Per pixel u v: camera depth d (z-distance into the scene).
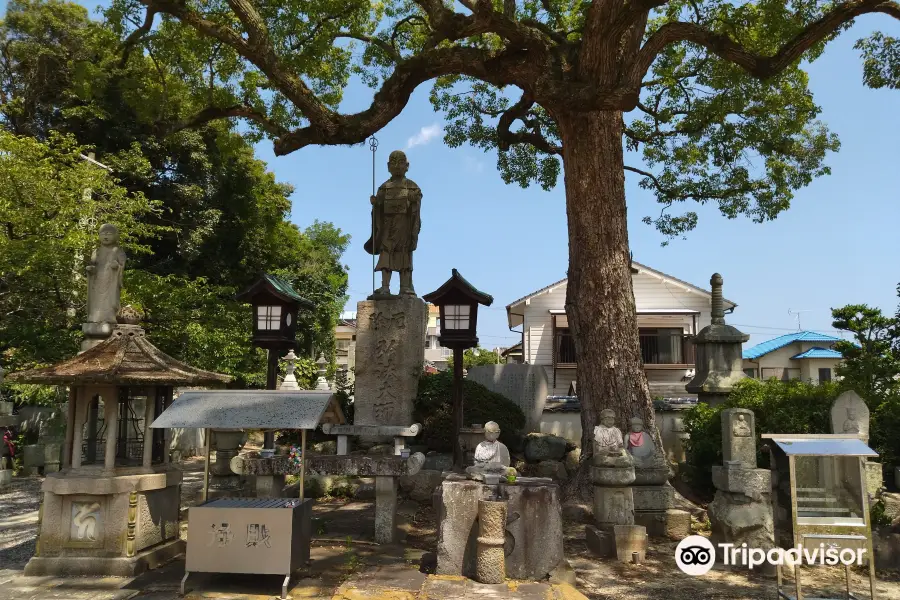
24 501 10.83
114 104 19.52
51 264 12.85
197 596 5.72
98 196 15.13
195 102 11.80
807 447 5.65
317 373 20.81
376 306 11.48
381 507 7.56
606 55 9.16
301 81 9.63
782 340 27.31
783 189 15.07
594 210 10.47
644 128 16.17
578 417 13.59
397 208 11.47
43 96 20.17
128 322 7.14
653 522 8.63
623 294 10.34
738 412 7.27
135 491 6.55
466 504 6.36
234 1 8.88
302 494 6.49
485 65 10.22
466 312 10.48
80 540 6.45
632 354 10.22
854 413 8.27
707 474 10.28
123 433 7.36
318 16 10.95
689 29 9.27
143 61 12.46
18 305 13.83
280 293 10.40
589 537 7.85
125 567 6.31
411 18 13.55
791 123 13.79
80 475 6.55
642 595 6.09
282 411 6.64
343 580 6.21
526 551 6.21
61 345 13.47
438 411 11.76
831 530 5.56
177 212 21.62
